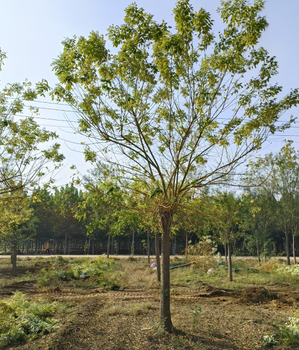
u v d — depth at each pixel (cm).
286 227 2036
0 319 671
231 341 641
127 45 593
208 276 1608
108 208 698
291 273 1598
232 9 618
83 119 633
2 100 645
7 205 703
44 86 630
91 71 617
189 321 764
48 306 830
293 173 1922
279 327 691
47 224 3700
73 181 664
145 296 1099
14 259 1775
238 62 636
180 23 599
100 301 990
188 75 630
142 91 646
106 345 594
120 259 2567
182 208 711
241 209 1374
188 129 640
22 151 637
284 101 620
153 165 645
